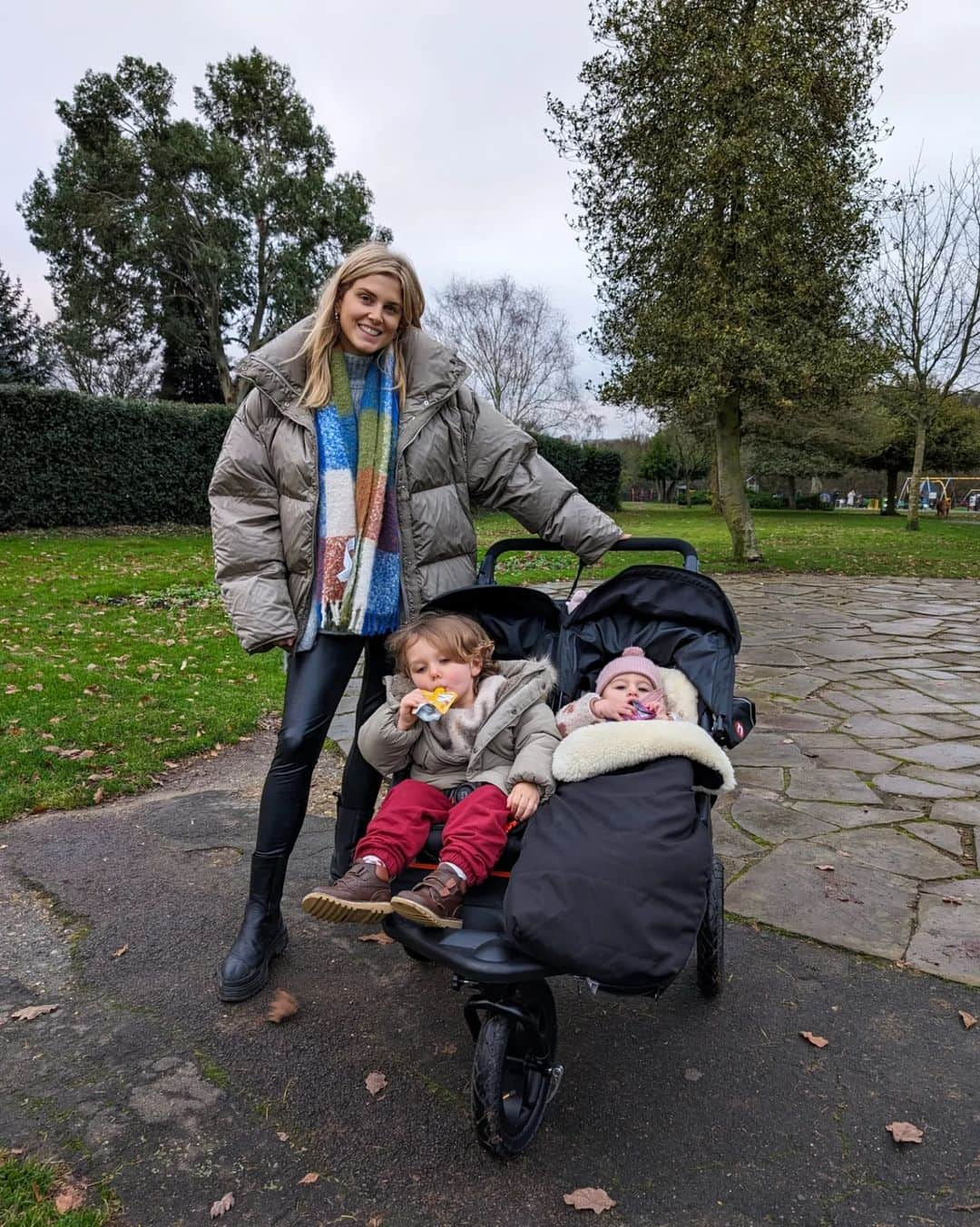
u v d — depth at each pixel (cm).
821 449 3903
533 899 198
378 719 258
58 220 3141
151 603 1006
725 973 302
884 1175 211
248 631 271
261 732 586
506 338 4372
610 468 3497
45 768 489
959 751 545
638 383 1545
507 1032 207
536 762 238
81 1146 219
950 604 1195
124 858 391
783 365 1398
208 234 3139
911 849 399
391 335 271
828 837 412
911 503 2792
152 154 3042
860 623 1032
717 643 289
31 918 338
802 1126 228
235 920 338
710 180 1401
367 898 224
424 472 279
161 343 3506
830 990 291
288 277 3238
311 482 268
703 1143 222
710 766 239
